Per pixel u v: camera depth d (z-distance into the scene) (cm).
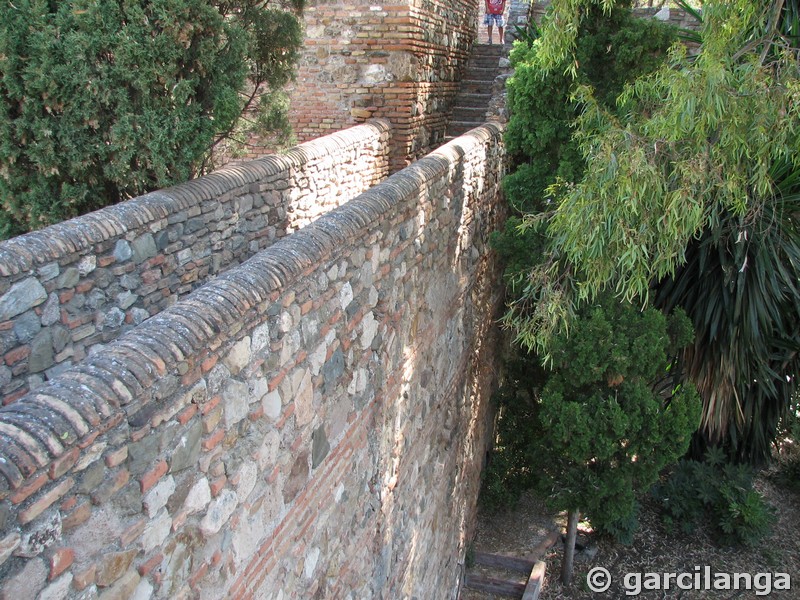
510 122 762
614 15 675
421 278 550
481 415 921
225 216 498
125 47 433
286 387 320
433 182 560
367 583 481
